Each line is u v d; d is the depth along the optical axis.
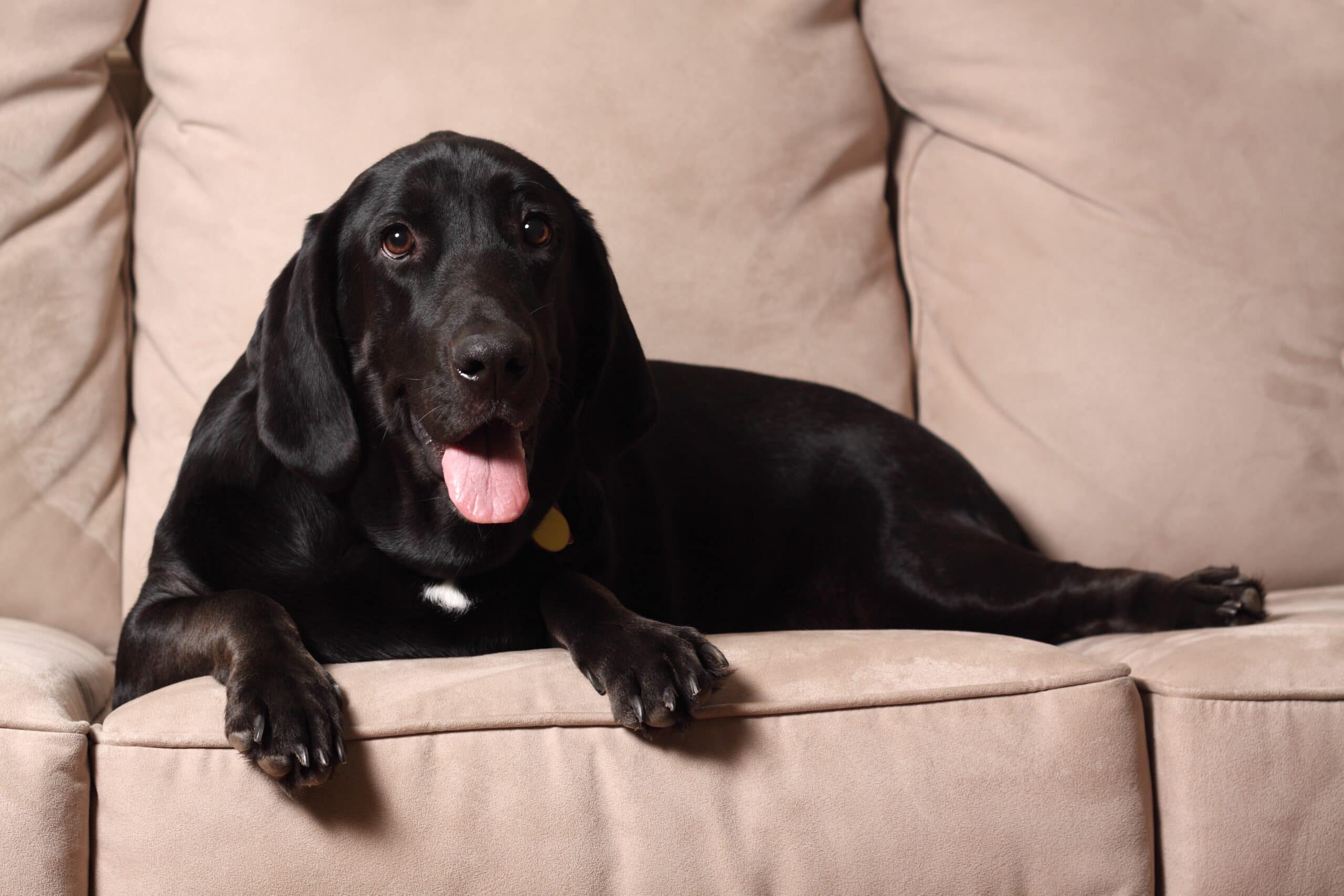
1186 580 1.74
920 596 1.95
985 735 1.26
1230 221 2.13
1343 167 2.15
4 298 1.98
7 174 2.01
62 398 2.01
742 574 2.06
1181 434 2.06
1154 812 1.35
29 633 1.71
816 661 1.31
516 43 2.17
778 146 2.27
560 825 1.21
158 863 1.18
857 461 2.07
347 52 2.11
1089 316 2.13
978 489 2.08
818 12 2.35
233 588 1.54
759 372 2.22
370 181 1.56
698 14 2.27
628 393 1.69
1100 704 1.28
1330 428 2.06
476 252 1.50
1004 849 1.25
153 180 2.19
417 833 1.19
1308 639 1.42
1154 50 2.20
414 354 1.48
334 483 1.51
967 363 2.24
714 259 2.21
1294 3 2.25
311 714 1.18
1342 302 2.10
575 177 2.16
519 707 1.24
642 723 1.21
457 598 1.59
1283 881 1.33
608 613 1.40
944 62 2.32
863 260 2.32
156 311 2.14
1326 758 1.34
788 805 1.24
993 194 2.27
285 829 1.18
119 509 2.08
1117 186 2.15
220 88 2.12
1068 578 1.82
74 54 2.10
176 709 1.24
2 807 1.17
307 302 1.52
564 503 1.68
